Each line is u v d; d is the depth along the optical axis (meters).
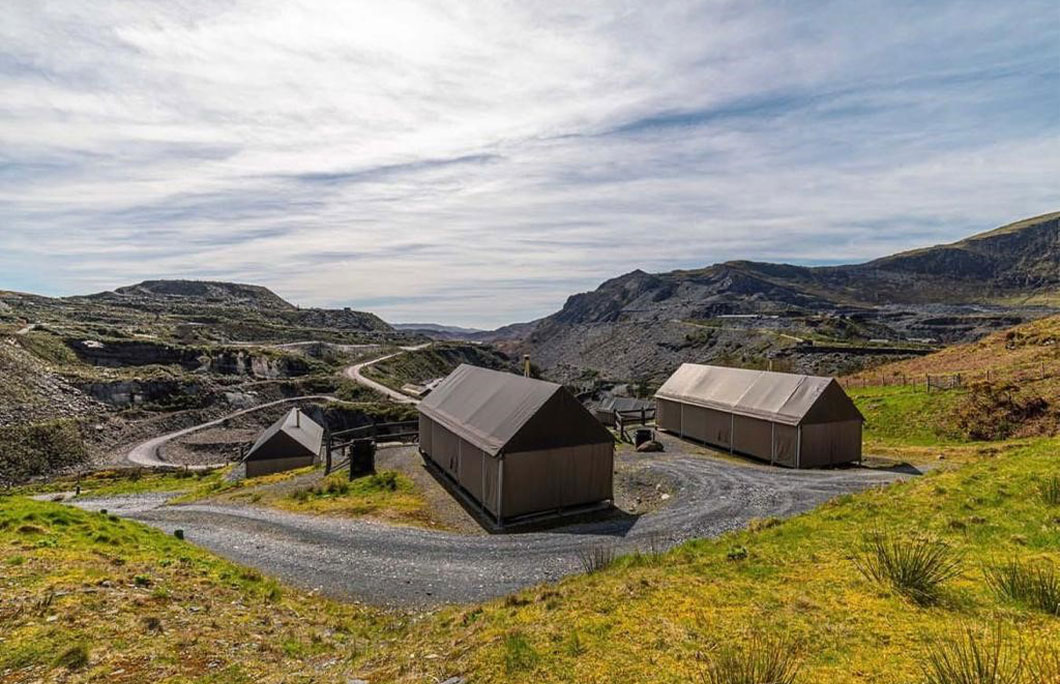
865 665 6.40
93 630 8.84
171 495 41.69
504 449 20.83
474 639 8.89
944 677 5.69
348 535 19.23
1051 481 12.62
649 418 47.53
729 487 24.69
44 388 80.44
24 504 16.86
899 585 8.81
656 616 8.57
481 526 20.58
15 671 7.40
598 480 22.80
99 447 74.69
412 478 28.00
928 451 30.84
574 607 9.55
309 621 11.80
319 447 50.34
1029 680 5.49
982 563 9.35
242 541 18.84
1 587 10.05
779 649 6.92
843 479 25.91
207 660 8.55
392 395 111.38
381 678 7.93
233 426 88.44
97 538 14.74
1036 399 31.28
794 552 11.32
